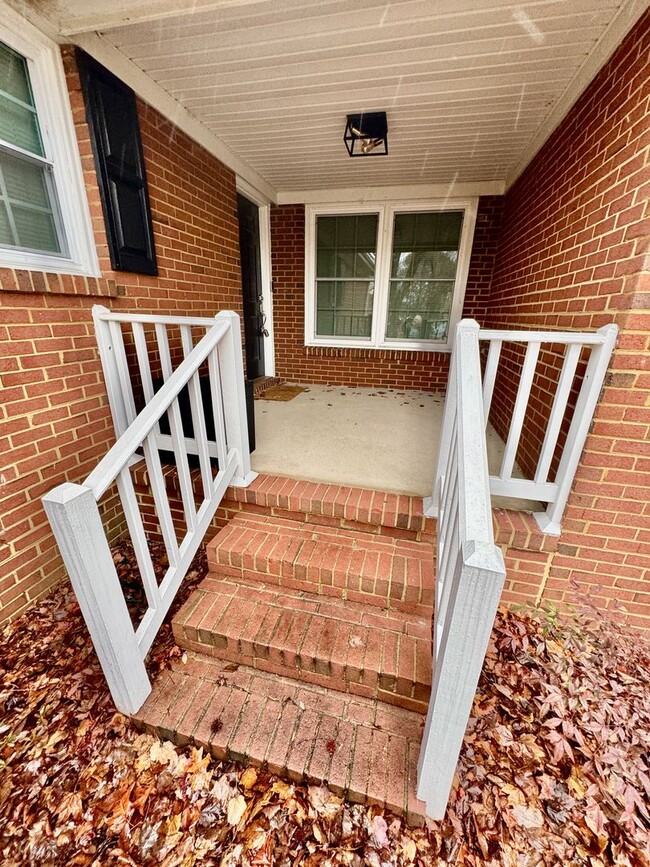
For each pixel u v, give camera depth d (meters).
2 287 1.61
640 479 1.69
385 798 1.22
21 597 1.88
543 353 2.33
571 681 1.64
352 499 2.04
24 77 1.79
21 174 1.82
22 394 1.79
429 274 4.32
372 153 3.18
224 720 1.44
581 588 1.92
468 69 2.08
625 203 1.56
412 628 1.65
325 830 1.21
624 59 1.63
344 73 2.15
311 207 4.34
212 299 3.32
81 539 1.17
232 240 3.57
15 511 1.81
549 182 2.49
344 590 1.78
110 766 1.36
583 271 1.89
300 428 3.21
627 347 1.55
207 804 1.27
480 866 1.14
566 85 2.18
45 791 1.29
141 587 2.12
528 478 2.38
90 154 2.04
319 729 1.42
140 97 2.29
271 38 1.87
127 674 1.39
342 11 1.69
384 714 1.47
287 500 2.08
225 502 2.26
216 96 2.41
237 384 2.02
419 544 1.95
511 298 3.23
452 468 1.50
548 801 1.30
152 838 1.19
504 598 2.04
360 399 4.22
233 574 1.93
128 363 2.45
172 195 2.70
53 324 1.90
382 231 4.25
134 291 2.43
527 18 1.70
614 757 1.38
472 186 3.84
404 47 1.92
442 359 4.48
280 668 1.60
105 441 2.29
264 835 1.20
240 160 3.45
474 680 0.96
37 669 1.65
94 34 1.86
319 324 4.82
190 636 1.68
